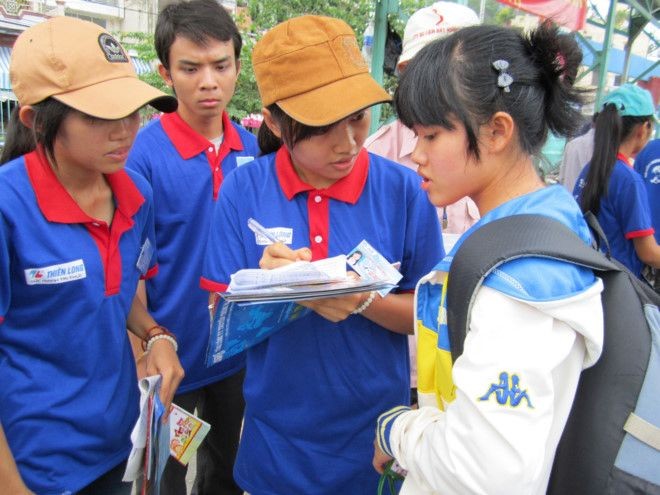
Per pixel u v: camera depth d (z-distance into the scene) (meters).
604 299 0.97
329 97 1.25
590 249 0.91
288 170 1.45
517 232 0.89
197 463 2.35
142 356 1.79
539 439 0.79
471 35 0.96
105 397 1.42
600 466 0.92
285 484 1.49
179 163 2.11
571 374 0.89
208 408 2.27
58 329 1.33
